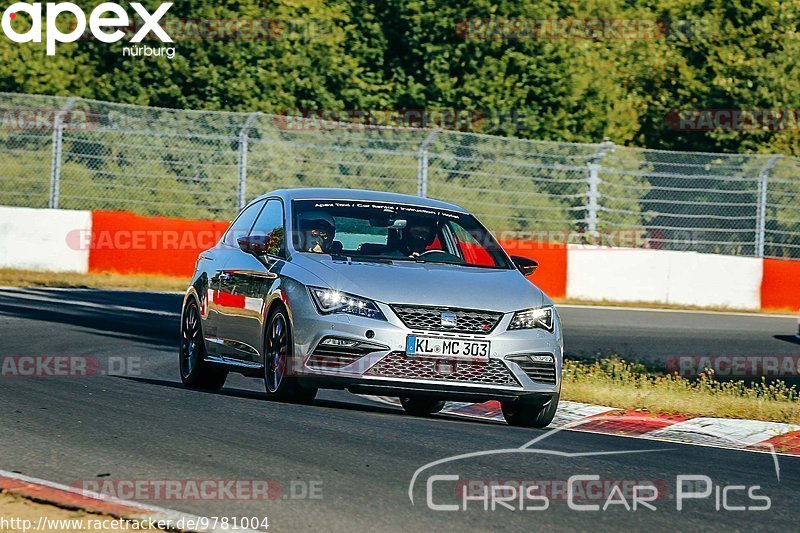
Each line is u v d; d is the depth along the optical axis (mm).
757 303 85375
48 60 99688
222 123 94562
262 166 91375
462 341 30516
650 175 87500
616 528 20234
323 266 32031
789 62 111000
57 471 22750
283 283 32219
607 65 109375
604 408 37500
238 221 38844
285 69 102875
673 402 38500
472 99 103250
